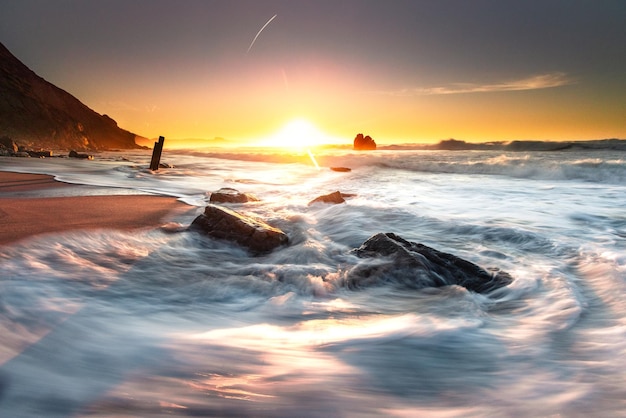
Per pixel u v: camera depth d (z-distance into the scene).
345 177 23.48
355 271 5.26
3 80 68.75
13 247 5.18
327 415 2.22
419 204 12.27
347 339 3.38
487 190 16.44
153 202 10.80
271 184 19.31
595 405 2.36
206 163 37.28
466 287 5.04
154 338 3.25
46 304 3.73
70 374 2.55
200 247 6.50
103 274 4.82
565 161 25.83
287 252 6.34
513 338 3.47
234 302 4.37
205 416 2.13
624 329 3.60
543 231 8.26
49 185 13.34
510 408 2.34
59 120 75.00
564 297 4.47
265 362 2.87
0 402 2.17
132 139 118.19
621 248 6.68
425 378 2.74
